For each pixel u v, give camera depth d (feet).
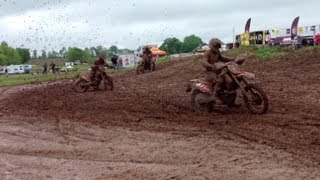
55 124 35.96
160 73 80.38
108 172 21.97
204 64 37.11
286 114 33.96
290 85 48.88
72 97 55.93
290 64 63.82
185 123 33.45
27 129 34.47
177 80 67.92
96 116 38.55
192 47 299.17
